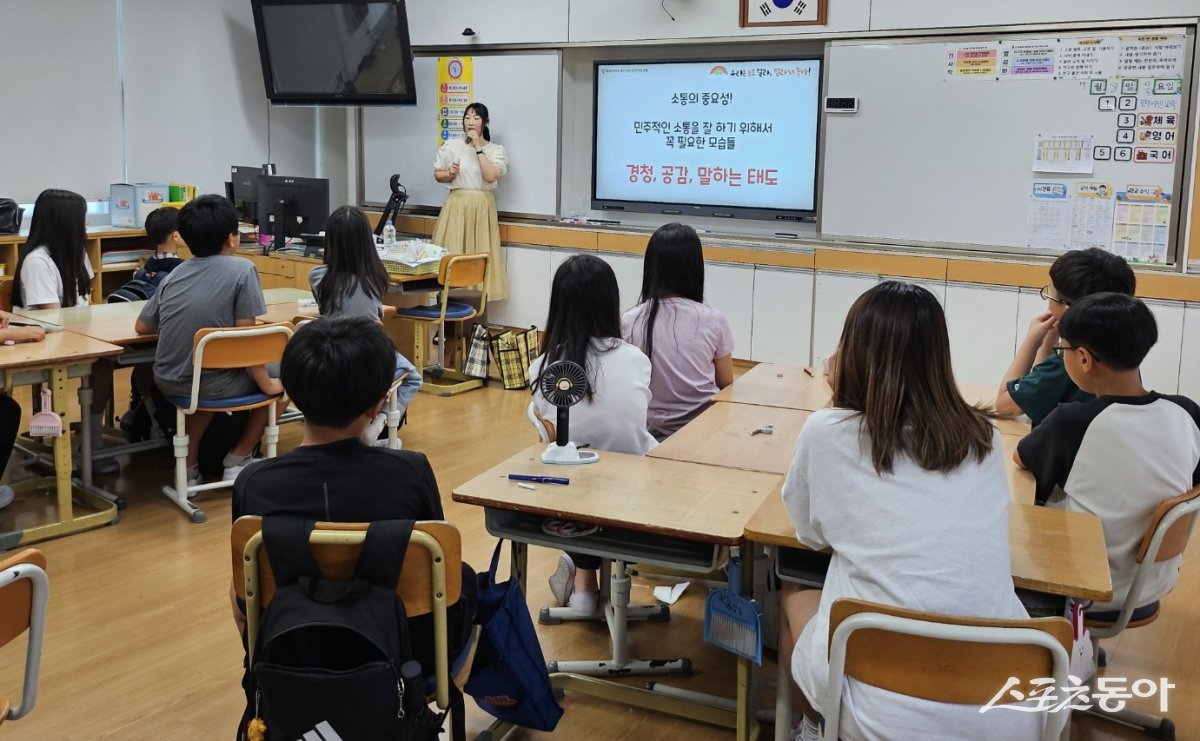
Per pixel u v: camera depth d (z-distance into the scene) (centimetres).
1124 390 239
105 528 393
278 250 678
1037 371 280
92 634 308
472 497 236
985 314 577
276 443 448
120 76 723
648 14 669
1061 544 209
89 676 283
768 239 651
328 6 729
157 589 341
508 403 599
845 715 176
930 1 576
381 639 176
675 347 338
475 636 232
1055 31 548
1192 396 532
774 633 287
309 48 749
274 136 827
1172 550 236
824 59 620
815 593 213
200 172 782
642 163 705
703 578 330
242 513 195
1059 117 553
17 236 632
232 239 415
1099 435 236
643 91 694
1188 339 530
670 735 261
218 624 317
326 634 183
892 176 606
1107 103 540
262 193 686
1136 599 233
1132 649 310
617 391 284
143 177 746
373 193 812
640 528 220
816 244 634
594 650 303
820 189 633
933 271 589
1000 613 176
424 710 191
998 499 182
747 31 636
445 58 757
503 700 234
